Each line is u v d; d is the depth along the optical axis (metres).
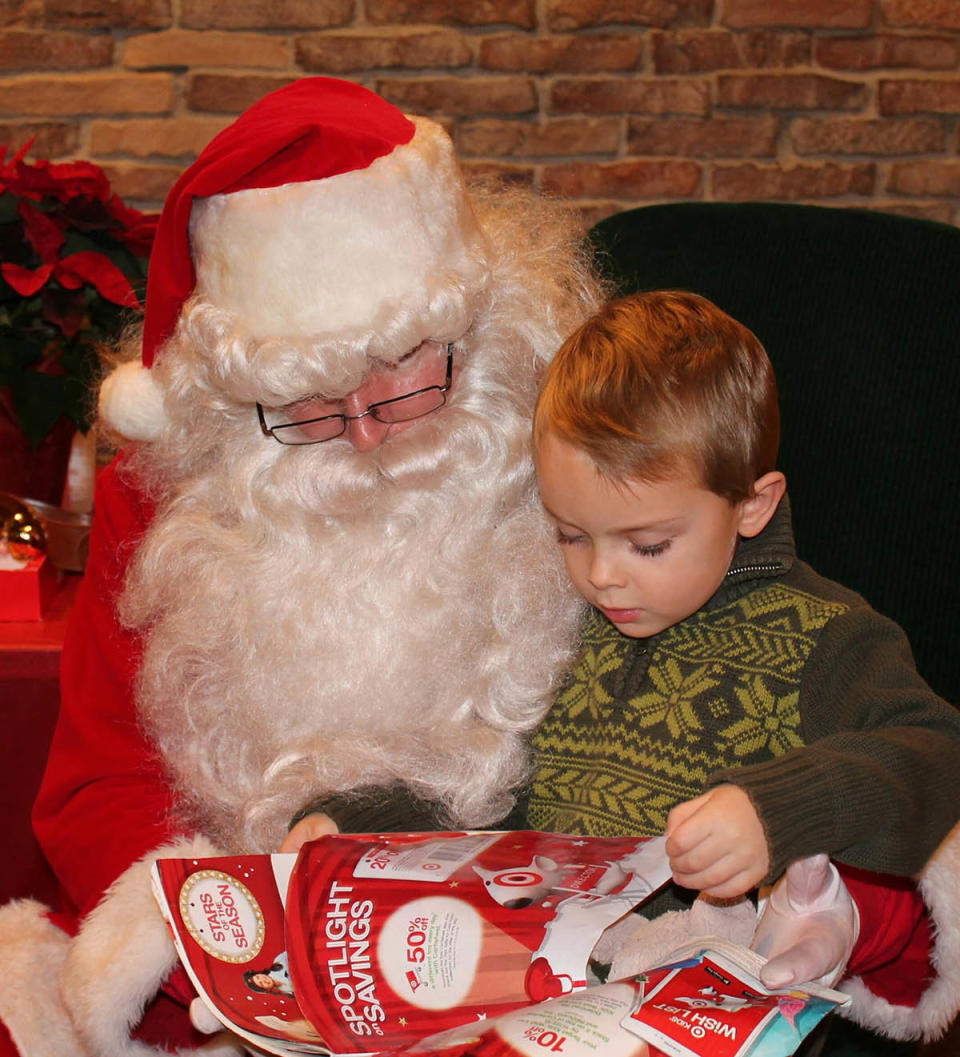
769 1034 0.61
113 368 1.29
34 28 2.36
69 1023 0.96
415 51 2.39
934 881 0.81
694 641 0.90
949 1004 0.82
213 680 1.03
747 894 0.87
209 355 0.92
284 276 0.88
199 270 0.94
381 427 0.97
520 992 0.66
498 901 0.70
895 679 0.81
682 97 2.41
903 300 1.19
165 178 2.43
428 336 0.91
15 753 1.24
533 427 0.90
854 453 1.20
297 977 0.67
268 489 1.00
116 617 1.10
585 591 0.87
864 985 0.85
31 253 1.35
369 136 0.89
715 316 0.89
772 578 0.90
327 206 0.88
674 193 2.46
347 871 0.73
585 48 2.39
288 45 2.38
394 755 0.95
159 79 2.38
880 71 2.41
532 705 0.97
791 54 2.40
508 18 2.38
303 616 0.98
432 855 0.75
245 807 0.96
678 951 0.70
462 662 0.98
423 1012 0.65
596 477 0.81
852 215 1.24
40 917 1.05
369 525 1.00
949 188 2.46
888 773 0.71
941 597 1.16
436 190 0.93
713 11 2.38
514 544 1.00
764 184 2.45
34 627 1.27
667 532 0.82
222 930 0.71
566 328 1.05
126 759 1.07
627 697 0.92
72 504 1.43
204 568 1.02
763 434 0.86
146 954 0.88
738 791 0.68
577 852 0.75
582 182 2.45
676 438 0.80
